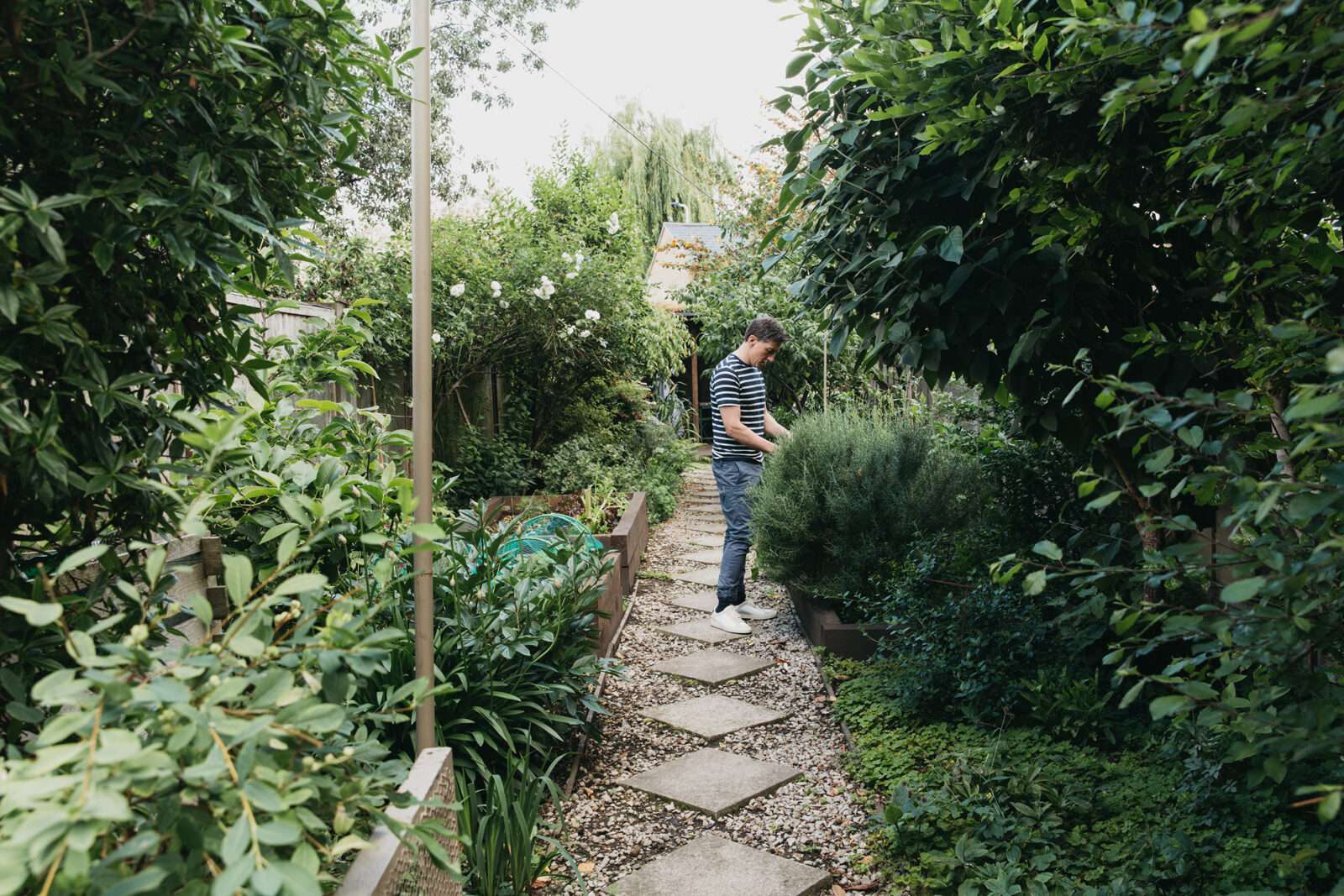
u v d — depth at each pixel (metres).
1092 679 3.23
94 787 0.79
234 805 0.91
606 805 3.05
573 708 3.21
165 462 1.57
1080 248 2.42
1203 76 1.40
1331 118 1.23
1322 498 1.07
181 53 1.38
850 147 2.91
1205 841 2.27
